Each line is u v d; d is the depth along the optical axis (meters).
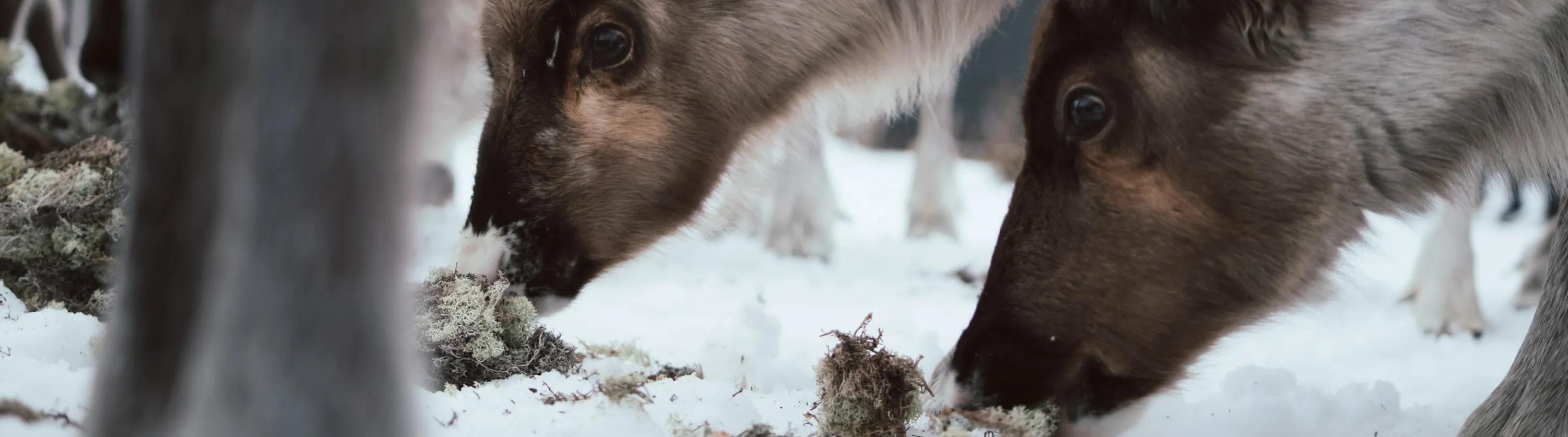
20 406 3.31
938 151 5.64
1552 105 3.55
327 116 1.81
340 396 1.87
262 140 1.82
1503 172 3.63
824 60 4.03
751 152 4.04
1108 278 3.56
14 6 4.89
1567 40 3.54
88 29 4.38
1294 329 4.40
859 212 6.70
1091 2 3.54
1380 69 3.54
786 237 5.02
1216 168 3.54
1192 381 3.63
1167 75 3.53
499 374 3.69
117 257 3.82
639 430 3.46
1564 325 3.49
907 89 4.13
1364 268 4.95
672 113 3.94
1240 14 3.51
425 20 1.86
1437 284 4.48
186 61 2.08
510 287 3.87
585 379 3.68
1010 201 3.62
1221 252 3.56
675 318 4.35
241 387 1.86
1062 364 3.57
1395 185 3.57
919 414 3.49
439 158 5.30
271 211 1.83
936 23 4.07
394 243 1.88
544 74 3.88
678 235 3.99
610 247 3.93
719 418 3.55
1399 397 3.86
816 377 3.54
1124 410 3.60
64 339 3.66
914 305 4.59
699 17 3.93
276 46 1.81
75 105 4.34
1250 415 3.72
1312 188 3.55
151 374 2.21
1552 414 3.46
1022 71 3.76
